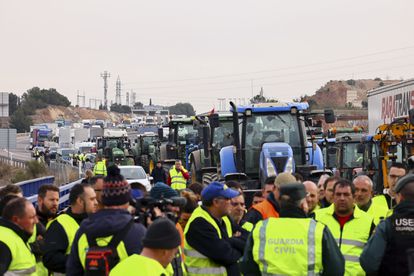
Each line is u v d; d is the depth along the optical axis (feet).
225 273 25.90
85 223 21.02
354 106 354.74
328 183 32.78
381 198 34.37
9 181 142.20
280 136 69.31
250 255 22.33
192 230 25.59
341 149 84.79
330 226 27.02
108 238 20.49
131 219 20.85
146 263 17.57
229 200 25.76
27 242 25.40
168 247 17.95
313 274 21.47
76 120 615.16
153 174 93.56
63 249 25.91
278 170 63.26
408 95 70.85
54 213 30.50
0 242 24.22
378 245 23.43
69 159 225.76
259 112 69.31
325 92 409.90
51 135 347.97
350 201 26.58
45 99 637.71
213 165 80.33
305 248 21.48
